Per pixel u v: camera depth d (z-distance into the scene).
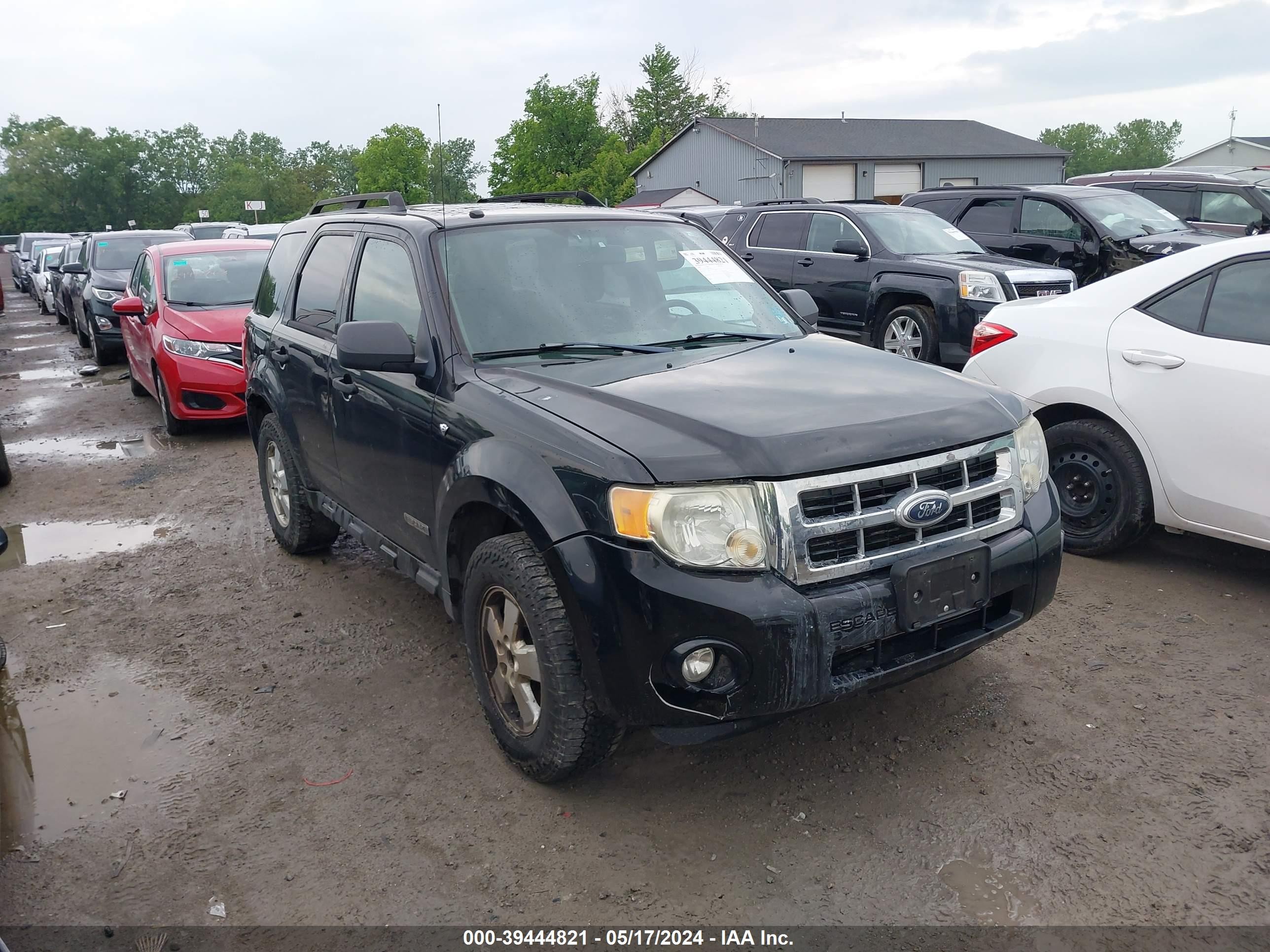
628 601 2.79
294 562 5.64
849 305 10.32
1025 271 9.04
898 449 2.94
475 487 3.25
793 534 2.78
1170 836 2.93
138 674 4.30
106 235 15.47
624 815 3.16
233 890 2.88
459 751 3.58
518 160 59.03
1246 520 4.37
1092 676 3.91
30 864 3.03
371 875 2.91
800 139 46.34
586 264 4.09
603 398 3.17
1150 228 10.91
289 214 116.62
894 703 3.77
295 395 5.02
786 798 3.21
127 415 10.43
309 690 4.09
